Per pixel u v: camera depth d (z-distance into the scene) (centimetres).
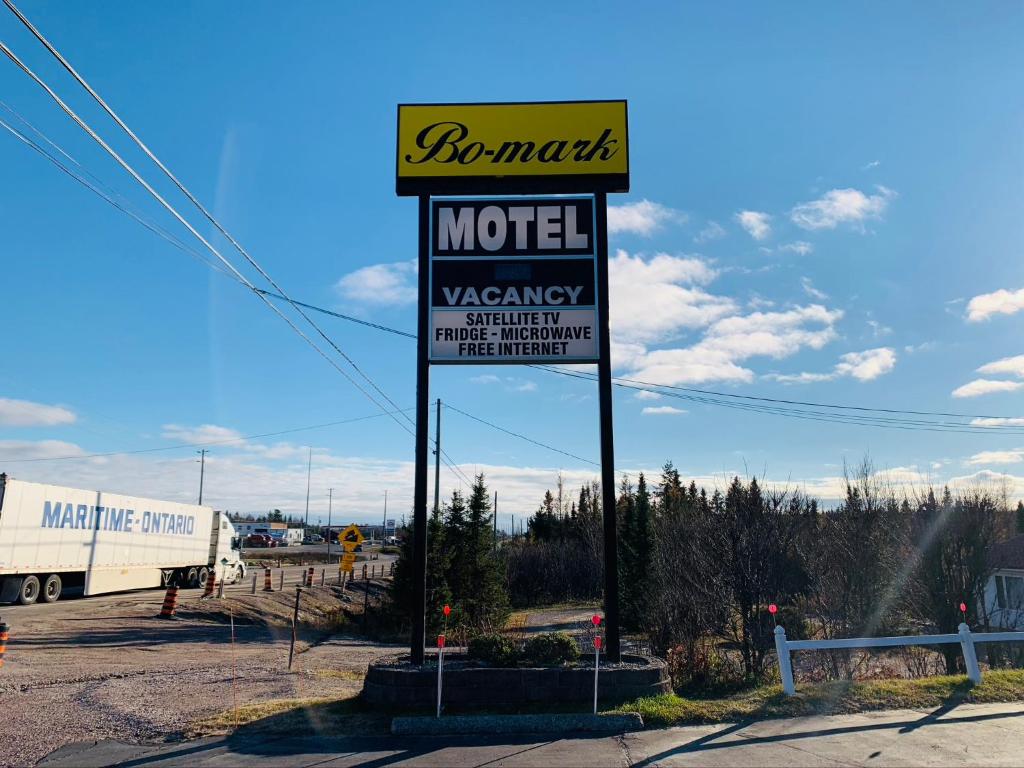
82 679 1320
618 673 1008
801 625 1723
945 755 766
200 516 4203
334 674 1455
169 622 2597
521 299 1210
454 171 1251
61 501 3033
